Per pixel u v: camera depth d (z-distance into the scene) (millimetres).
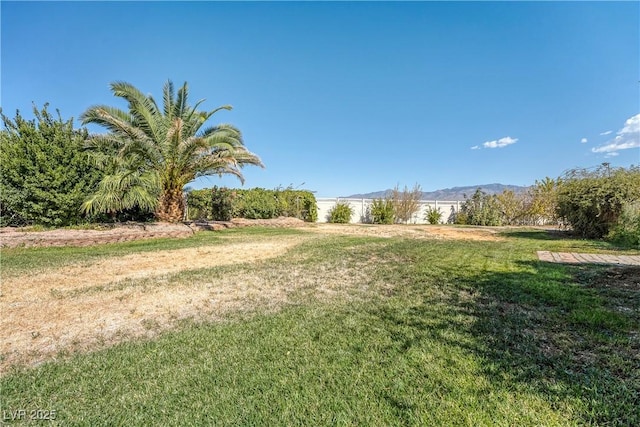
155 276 5195
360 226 16766
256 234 11641
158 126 11508
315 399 1976
